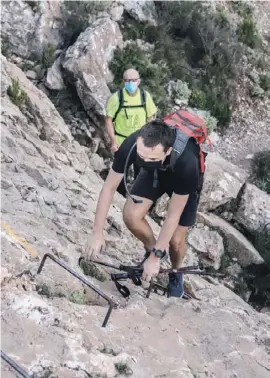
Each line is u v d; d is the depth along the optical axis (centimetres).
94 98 1153
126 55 1270
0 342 313
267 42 1602
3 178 618
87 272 507
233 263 1040
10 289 362
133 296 484
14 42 1211
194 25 1438
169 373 355
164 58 1370
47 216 605
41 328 336
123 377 331
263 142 1370
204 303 527
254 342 466
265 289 1019
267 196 1148
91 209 739
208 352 421
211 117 1352
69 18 1271
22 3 1222
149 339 396
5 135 743
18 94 922
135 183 455
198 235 1027
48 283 405
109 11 1339
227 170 1162
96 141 1148
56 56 1230
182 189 382
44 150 837
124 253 682
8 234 443
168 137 354
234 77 1438
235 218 1124
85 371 317
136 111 740
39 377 298
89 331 364
